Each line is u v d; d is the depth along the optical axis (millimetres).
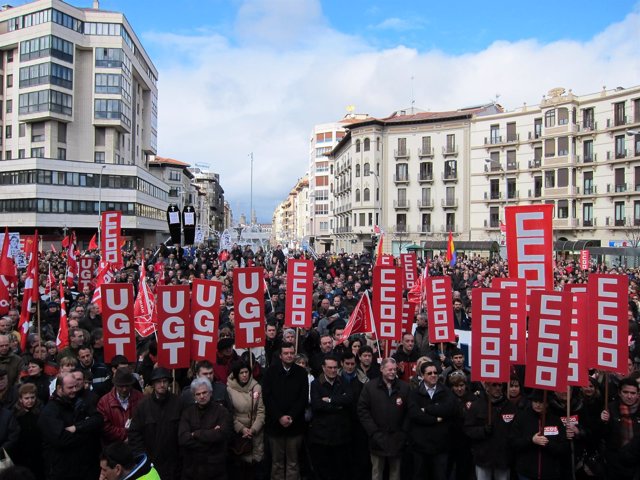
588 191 52625
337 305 13156
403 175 65438
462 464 6980
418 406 6578
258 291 7629
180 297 7152
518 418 6195
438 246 58906
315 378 7883
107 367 7984
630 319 10188
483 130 60625
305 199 131250
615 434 5984
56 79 57500
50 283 14750
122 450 4281
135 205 60375
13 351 7938
